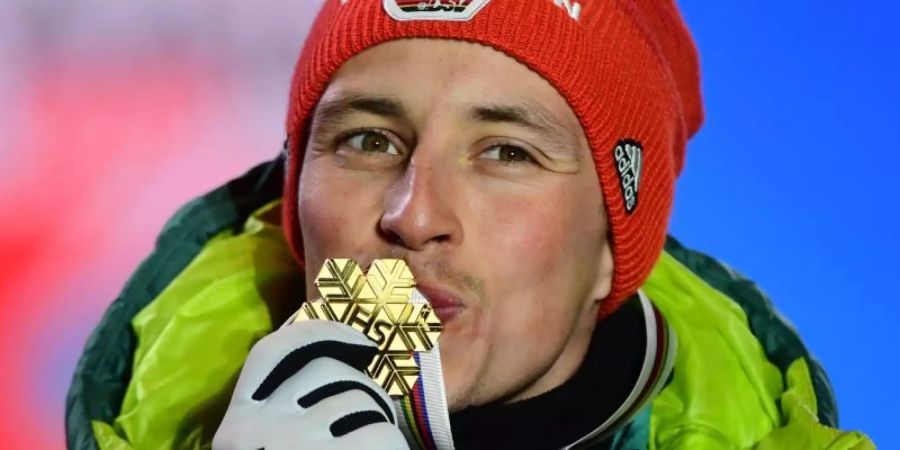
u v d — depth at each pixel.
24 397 9.57
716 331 6.36
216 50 11.18
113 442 5.82
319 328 3.99
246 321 6.26
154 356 6.11
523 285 4.91
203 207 6.74
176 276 6.59
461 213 4.81
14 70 10.91
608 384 5.63
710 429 6.00
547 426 5.41
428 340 4.08
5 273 10.12
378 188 4.91
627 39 5.36
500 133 4.87
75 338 9.85
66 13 11.02
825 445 5.62
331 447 3.69
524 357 5.01
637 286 5.61
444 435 4.24
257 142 10.94
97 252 10.38
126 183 10.71
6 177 10.56
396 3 4.90
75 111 10.89
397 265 4.11
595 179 5.18
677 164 6.17
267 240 6.52
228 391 6.04
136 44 11.10
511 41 4.83
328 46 5.09
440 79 4.82
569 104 4.99
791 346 6.36
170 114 10.99
